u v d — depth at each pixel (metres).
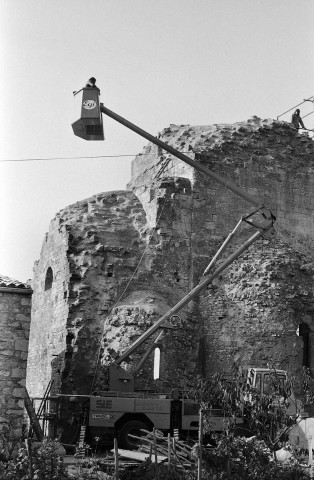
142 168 43.88
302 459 20.19
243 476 18.77
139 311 34.34
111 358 33.28
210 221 38.31
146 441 25.72
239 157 39.56
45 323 39.00
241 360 35.16
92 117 24.52
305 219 40.22
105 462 22.25
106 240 37.03
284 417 20.73
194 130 42.06
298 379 34.84
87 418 27.98
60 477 18.05
